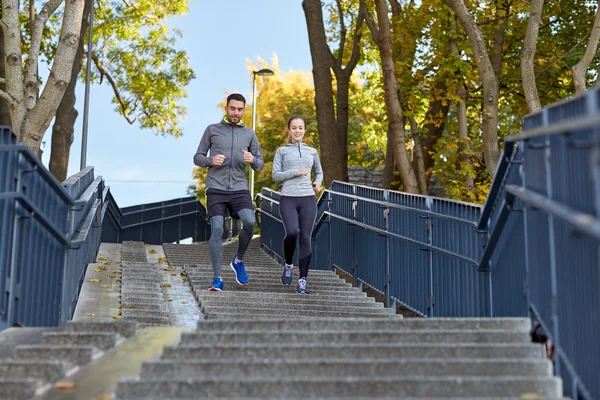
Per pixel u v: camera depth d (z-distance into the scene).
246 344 3.75
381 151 29.34
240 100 7.06
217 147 7.04
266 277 8.72
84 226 5.95
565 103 3.41
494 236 4.87
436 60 13.46
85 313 6.06
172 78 22.45
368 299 7.65
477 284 5.60
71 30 9.55
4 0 9.73
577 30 15.45
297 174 7.25
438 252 6.49
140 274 8.34
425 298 6.79
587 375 3.00
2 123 14.71
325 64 15.21
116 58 22.08
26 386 3.07
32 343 3.97
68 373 3.41
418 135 14.19
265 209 15.00
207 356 3.62
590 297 2.94
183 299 7.26
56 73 9.46
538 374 3.48
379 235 8.31
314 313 6.63
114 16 21.20
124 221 17.53
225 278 8.41
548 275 3.75
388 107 12.65
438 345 3.69
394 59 14.16
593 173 2.43
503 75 15.63
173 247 13.47
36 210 4.56
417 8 14.45
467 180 13.42
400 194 7.65
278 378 3.20
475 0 13.96
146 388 3.12
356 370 3.42
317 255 11.62
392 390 3.18
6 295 4.43
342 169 16.06
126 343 4.05
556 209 2.90
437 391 3.19
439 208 6.52
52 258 5.19
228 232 19.66
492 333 3.93
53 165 16.33
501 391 3.21
